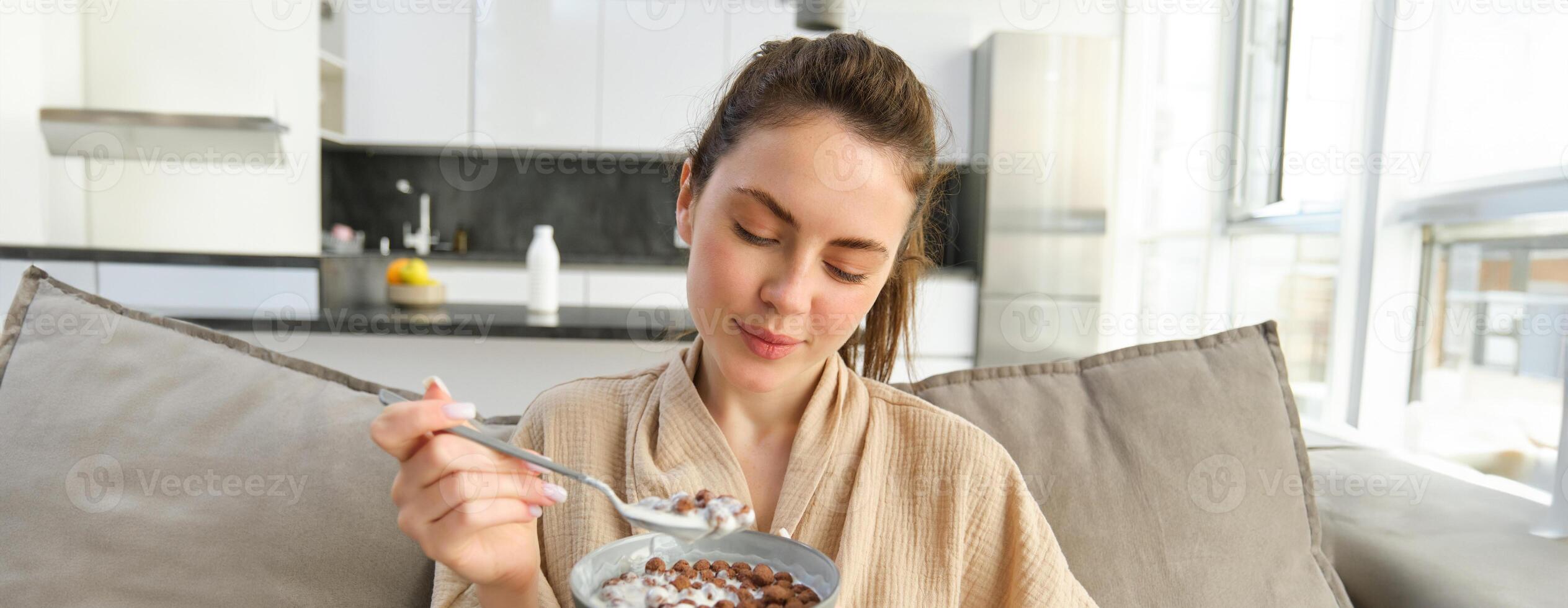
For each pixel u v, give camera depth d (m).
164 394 0.87
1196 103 3.15
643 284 3.91
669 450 0.76
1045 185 3.82
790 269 0.64
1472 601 0.91
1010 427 0.97
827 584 0.52
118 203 3.50
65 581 0.78
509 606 0.61
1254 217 2.64
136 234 3.52
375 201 4.56
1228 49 2.83
